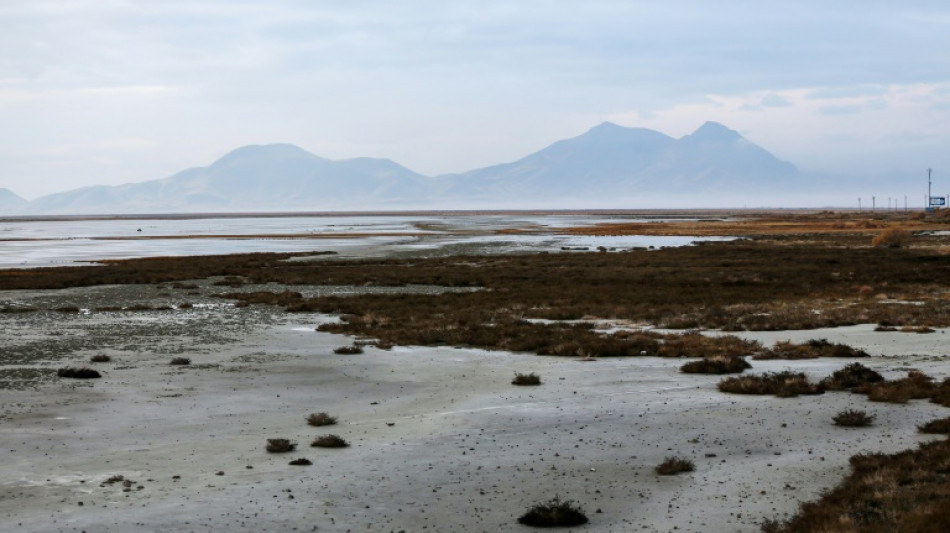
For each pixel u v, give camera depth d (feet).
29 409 73.15
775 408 71.00
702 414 69.46
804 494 48.62
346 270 249.34
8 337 118.62
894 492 45.75
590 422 67.56
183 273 240.32
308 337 119.85
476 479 52.75
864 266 240.53
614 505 47.50
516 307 153.28
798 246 348.18
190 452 59.67
